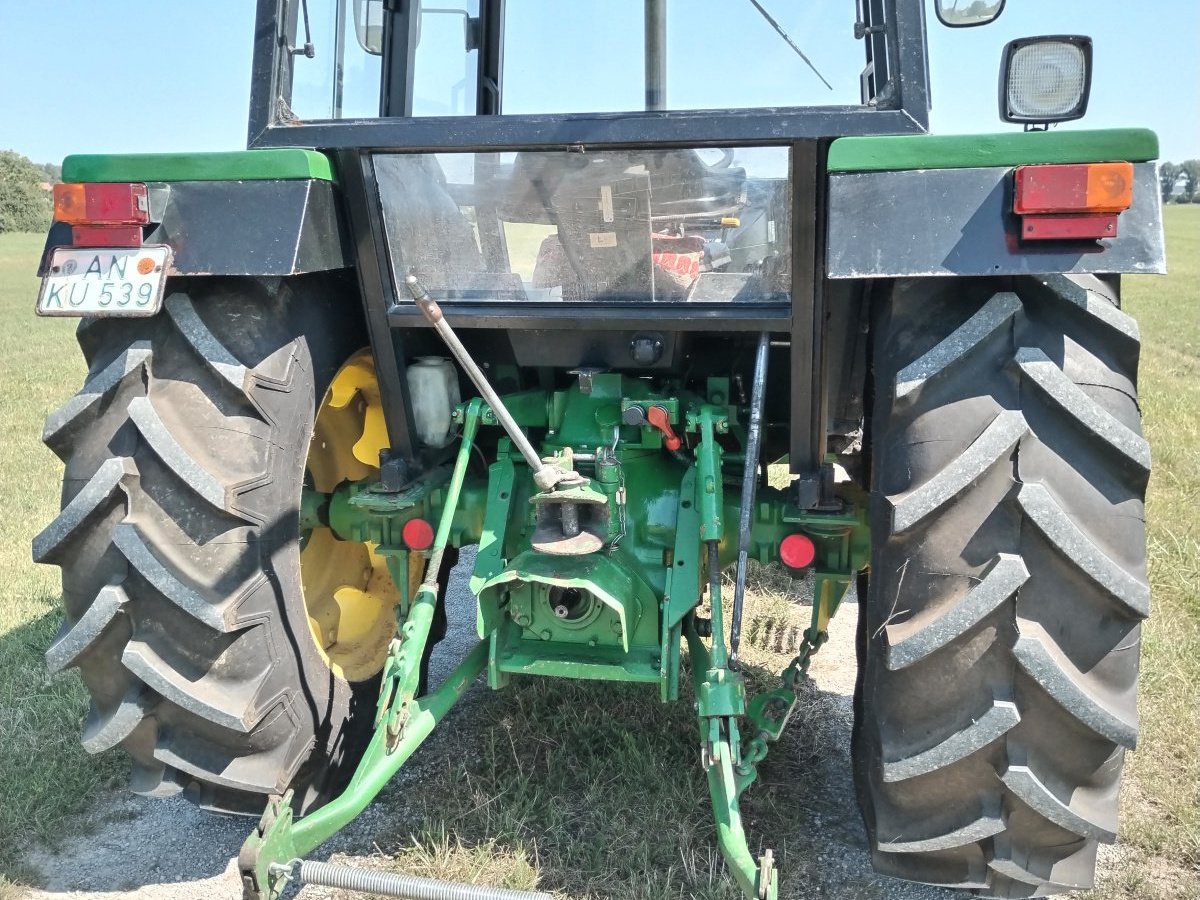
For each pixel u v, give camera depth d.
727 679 2.11
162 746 2.15
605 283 2.34
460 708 3.22
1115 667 1.84
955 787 1.93
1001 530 1.82
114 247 2.02
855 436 3.12
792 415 2.38
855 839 2.58
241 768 2.19
